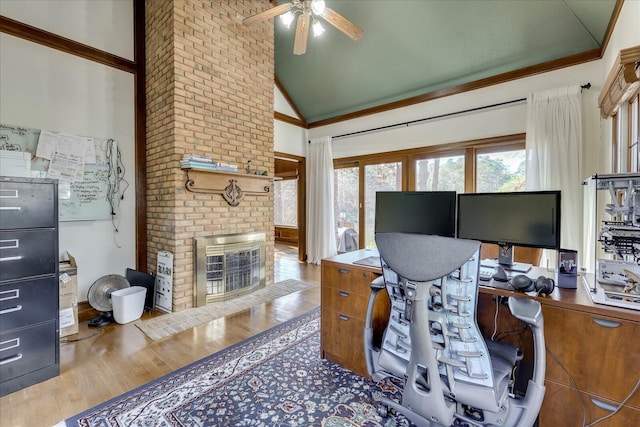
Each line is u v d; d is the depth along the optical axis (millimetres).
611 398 1182
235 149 3662
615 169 2592
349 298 2037
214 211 3428
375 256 2297
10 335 1813
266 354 2295
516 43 3330
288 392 1848
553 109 3227
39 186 1935
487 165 3895
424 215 2012
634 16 2088
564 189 3154
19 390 1832
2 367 1783
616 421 1176
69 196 2961
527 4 2967
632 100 2221
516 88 3598
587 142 3146
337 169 5586
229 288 3521
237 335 2613
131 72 3412
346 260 2158
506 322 1758
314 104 5414
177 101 3098
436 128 4270
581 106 3129
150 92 3432
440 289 1144
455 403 1214
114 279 3014
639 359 1123
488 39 3398
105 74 3213
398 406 1510
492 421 1192
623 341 1152
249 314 3090
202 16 3297
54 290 1986
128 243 3398
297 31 2658
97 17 3146
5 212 1804
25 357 1865
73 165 2980
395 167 4758
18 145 2658
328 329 2174
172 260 3123
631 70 1763
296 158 5676
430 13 3383
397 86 4441
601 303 1219
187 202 3193
